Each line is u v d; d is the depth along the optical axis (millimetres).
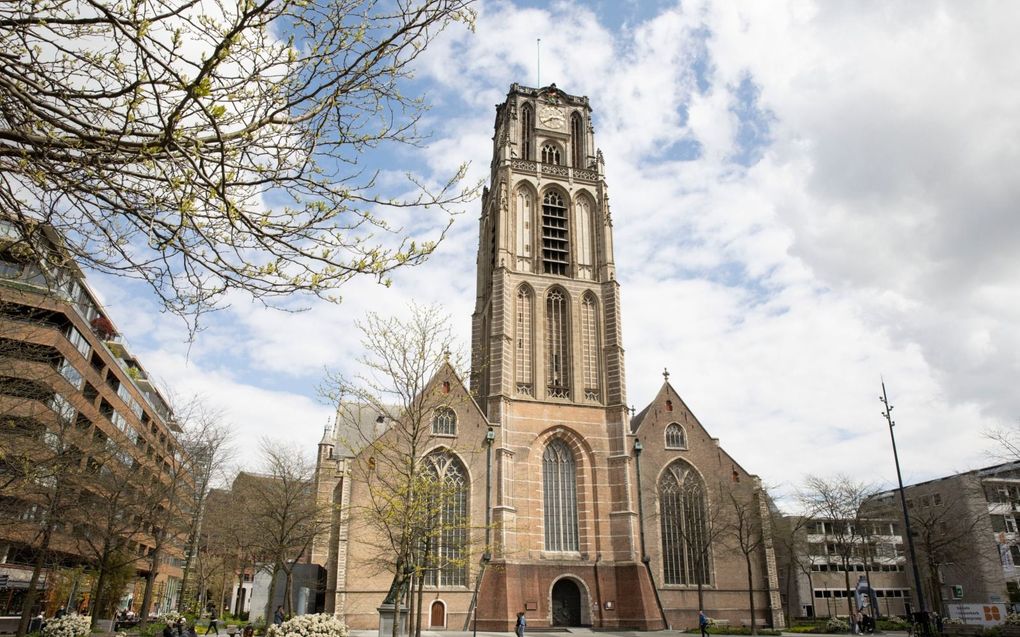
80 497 42531
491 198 82562
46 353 39500
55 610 59719
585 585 62031
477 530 60594
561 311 73750
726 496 68625
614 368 71250
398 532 48906
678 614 63875
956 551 80500
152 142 8281
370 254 10008
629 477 67125
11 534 47594
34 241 9430
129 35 7641
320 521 58031
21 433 33438
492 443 63938
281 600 71375
